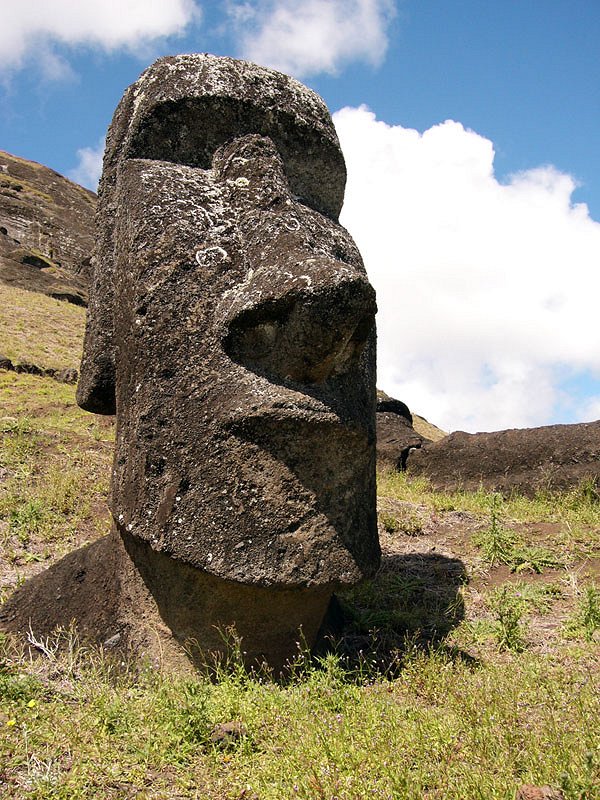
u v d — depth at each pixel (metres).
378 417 10.77
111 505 4.29
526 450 8.84
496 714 3.28
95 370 4.63
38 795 2.83
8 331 15.70
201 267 4.15
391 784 2.79
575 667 4.11
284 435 3.85
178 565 4.08
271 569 3.77
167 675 3.95
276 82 4.79
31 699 3.60
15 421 9.55
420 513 7.52
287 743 3.20
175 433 3.97
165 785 2.99
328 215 4.90
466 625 4.96
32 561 6.14
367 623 4.91
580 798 2.56
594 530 6.66
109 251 4.80
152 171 4.41
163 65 4.71
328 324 3.80
